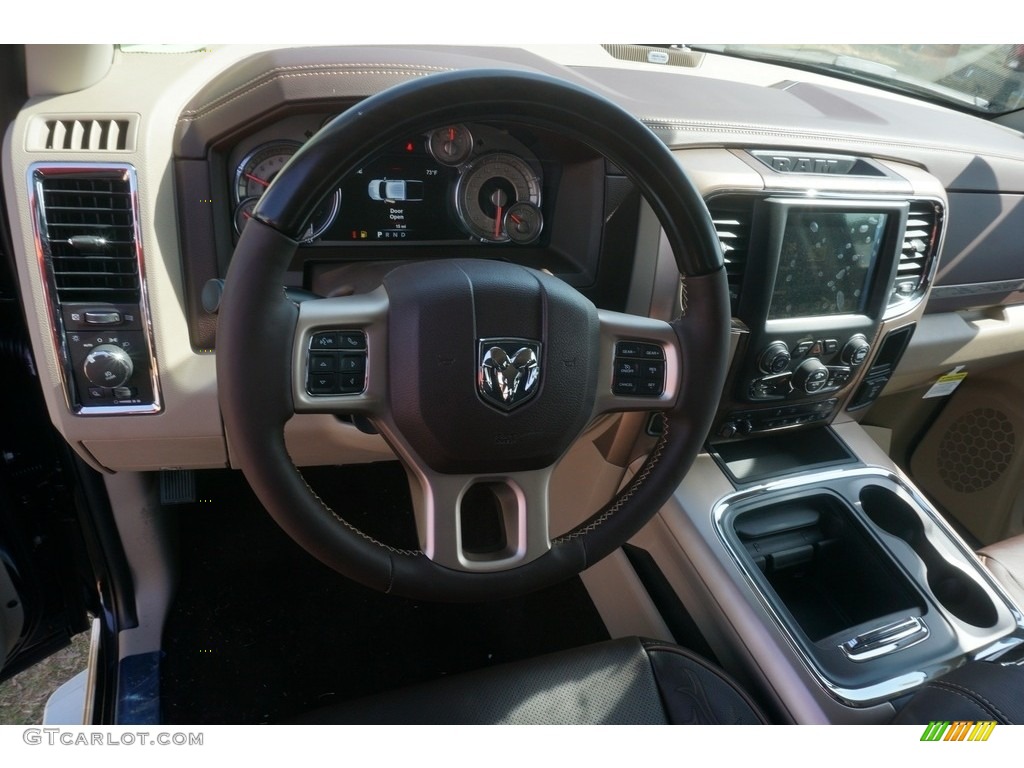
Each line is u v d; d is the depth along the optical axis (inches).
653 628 52.1
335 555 30.4
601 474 53.2
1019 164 60.3
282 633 57.2
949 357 64.4
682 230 32.5
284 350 28.2
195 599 58.1
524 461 32.2
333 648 56.9
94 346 37.4
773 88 61.0
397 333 30.1
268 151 39.9
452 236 45.2
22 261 36.1
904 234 49.5
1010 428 71.4
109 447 40.6
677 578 48.4
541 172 44.9
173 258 38.6
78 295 36.6
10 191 35.2
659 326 34.1
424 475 31.7
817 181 45.3
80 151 35.4
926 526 51.8
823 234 46.1
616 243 45.0
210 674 53.9
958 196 57.9
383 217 43.4
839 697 40.9
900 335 54.4
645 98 49.1
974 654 44.4
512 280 30.8
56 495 47.4
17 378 42.2
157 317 37.8
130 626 54.6
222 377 27.9
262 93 37.8
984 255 62.3
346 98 38.7
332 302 29.8
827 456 55.9
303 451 44.1
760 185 43.5
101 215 36.1
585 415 33.0
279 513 29.6
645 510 35.1
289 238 27.3
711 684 38.3
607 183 43.7
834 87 64.9
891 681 42.1
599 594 57.9
